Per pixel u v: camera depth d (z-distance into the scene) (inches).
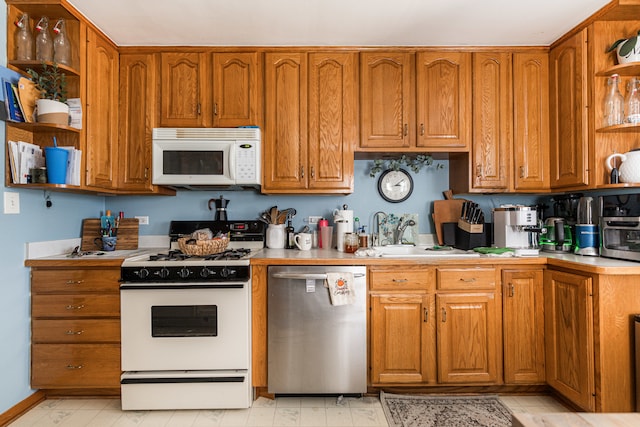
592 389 73.6
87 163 85.7
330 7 80.2
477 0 77.8
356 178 112.0
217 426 76.2
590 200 89.2
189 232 107.7
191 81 97.6
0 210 75.5
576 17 84.6
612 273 71.1
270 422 77.7
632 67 79.5
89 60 86.0
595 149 83.8
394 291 86.2
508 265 87.4
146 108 97.1
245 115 97.6
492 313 86.8
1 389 75.5
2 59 77.2
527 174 98.1
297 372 84.4
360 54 98.5
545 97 98.3
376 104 98.2
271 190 98.0
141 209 110.8
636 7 77.8
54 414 80.3
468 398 86.8
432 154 105.2
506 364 86.7
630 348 72.5
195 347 82.2
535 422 31.7
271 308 85.0
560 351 82.1
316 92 98.0
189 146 94.7
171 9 81.0
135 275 81.7
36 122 79.7
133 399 80.9
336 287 83.7
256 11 81.7
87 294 83.4
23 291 81.3
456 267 86.8
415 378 85.9
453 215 109.9
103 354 83.3
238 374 82.1
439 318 86.2
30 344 83.1
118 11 81.9
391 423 76.6
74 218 98.4
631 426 31.1
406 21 86.0
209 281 82.7
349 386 84.4
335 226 109.8
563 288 81.2
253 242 107.1
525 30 90.4
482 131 98.0
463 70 98.2
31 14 81.4
